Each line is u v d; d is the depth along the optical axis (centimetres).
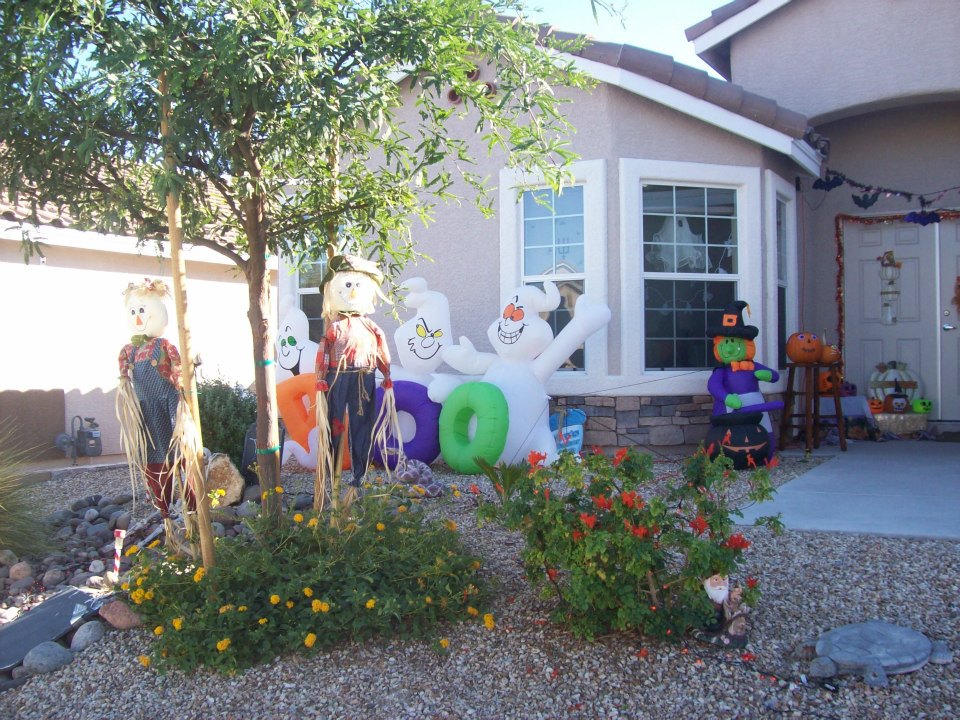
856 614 412
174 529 536
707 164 865
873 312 1062
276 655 405
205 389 790
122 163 498
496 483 545
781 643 387
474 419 794
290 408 825
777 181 913
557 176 479
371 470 588
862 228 1067
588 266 845
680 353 864
